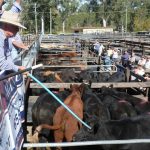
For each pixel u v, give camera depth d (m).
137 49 26.58
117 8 103.81
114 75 11.73
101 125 5.64
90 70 13.75
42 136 6.70
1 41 4.95
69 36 47.03
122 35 47.91
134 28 96.31
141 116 5.97
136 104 7.54
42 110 7.15
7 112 3.86
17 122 4.46
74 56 21.33
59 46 32.00
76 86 8.02
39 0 84.19
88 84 9.35
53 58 19.98
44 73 11.84
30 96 9.45
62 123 6.33
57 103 7.16
